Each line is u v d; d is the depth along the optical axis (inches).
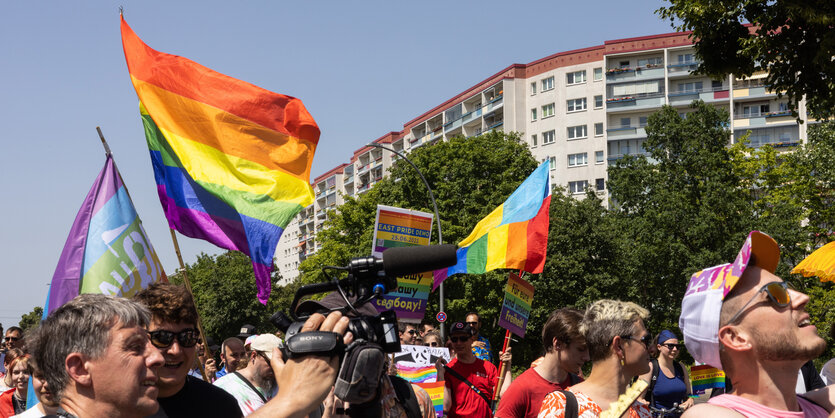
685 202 1471.5
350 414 101.4
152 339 123.7
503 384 330.3
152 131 332.8
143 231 268.2
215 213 325.7
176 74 331.9
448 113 3528.5
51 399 104.2
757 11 427.2
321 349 88.2
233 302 2245.3
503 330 1465.3
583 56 2837.1
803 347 94.5
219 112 331.9
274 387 197.0
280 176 333.7
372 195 1726.1
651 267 1473.9
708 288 101.6
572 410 144.8
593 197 1686.8
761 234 95.5
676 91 2760.8
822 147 1373.0
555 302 1456.7
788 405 97.2
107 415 98.7
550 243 1480.1
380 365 91.0
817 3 395.5
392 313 98.5
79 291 254.7
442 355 375.2
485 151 1593.3
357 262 100.2
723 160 1518.2
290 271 5516.7
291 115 338.6
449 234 1499.8
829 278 276.7
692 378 321.4
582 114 2824.8
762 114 2623.0
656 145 1566.2
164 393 126.1
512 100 2999.5
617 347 149.6
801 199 1435.8
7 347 386.0
